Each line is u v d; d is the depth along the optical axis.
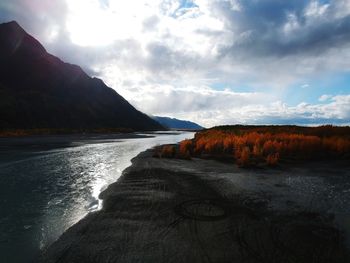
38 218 7.07
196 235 5.75
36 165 16.53
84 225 6.35
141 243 5.37
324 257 4.85
